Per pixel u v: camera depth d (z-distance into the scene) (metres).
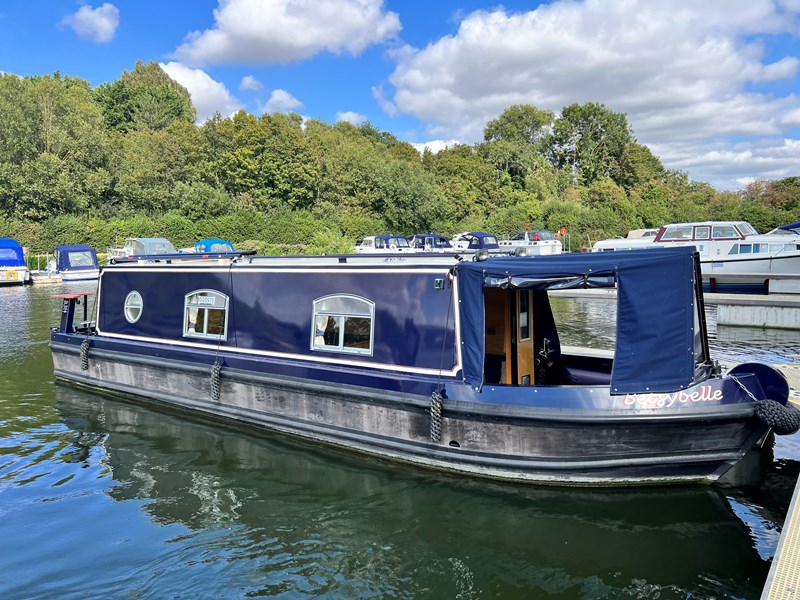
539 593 5.02
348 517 6.33
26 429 9.09
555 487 6.66
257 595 5.08
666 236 24.55
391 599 5.01
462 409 6.84
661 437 6.25
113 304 11.02
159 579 5.30
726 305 17.69
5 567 5.49
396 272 7.67
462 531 5.98
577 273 6.35
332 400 7.96
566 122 75.19
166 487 7.12
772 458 7.51
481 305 6.88
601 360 8.72
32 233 39.16
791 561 4.47
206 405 9.43
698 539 5.77
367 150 59.41
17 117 40.91
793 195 50.16
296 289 8.62
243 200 45.72
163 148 47.50
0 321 19.02
